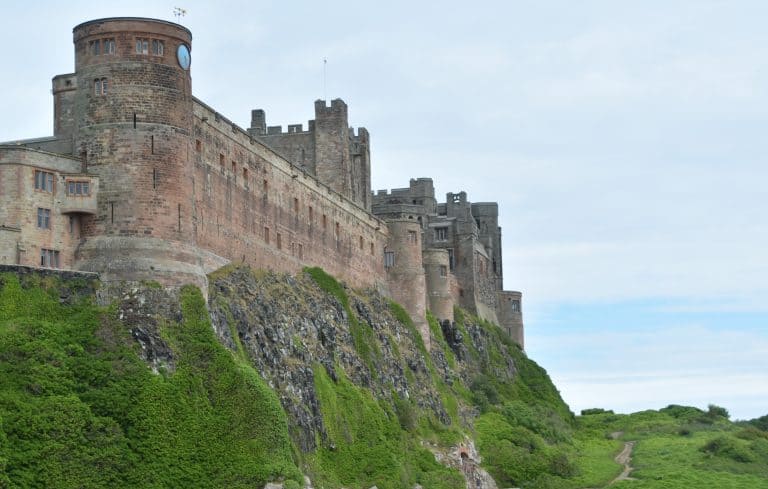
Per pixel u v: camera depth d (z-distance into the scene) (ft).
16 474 314.55
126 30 392.88
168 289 378.73
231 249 450.30
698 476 587.68
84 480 327.47
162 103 392.68
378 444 465.06
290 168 515.91
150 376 355.97
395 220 631.15
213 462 356.18
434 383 586.45
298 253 518.37
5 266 359.46
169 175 390.01
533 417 644.69
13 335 345.10
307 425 418.10
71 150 399.44
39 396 334.03
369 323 552.00
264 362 417.49
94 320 363.76
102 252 378.53
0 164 375.86
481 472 546.67
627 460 647.56
